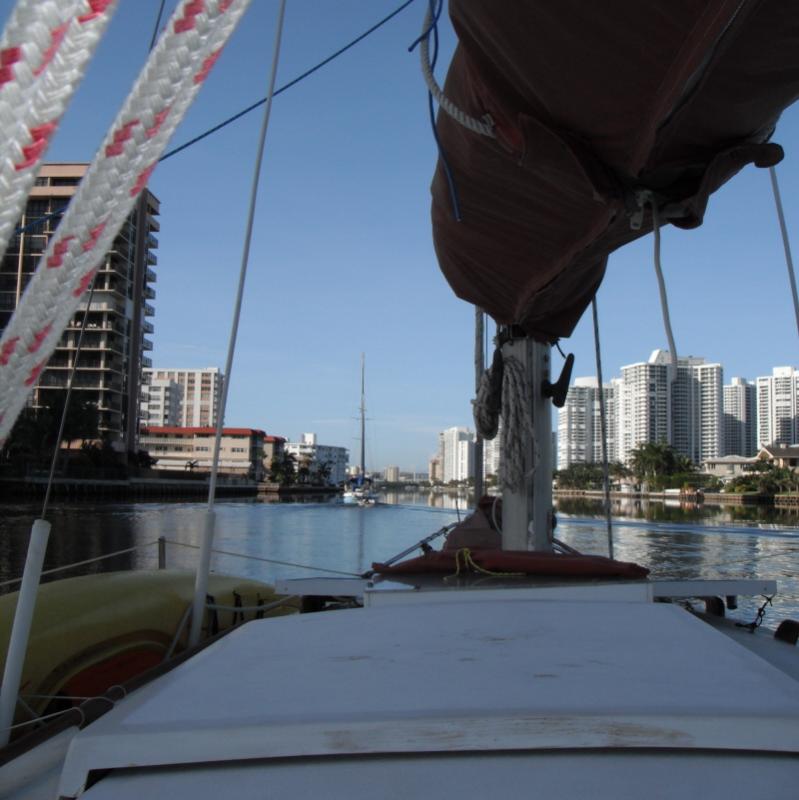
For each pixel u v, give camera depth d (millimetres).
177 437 119062
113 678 2607
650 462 110375
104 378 69125
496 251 2732
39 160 539
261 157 2445
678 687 1203
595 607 1831
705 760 1034
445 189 2490
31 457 58344
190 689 1266
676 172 1832
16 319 647
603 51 1462
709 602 2902
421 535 33656
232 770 1060
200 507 59031
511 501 3262
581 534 27094
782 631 2244
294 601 4176
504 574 2672
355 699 1188
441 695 1192
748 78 1489
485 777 1011
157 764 1073
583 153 1771
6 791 1375
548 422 3396
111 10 533
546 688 1207
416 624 1686
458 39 1699
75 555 23609
